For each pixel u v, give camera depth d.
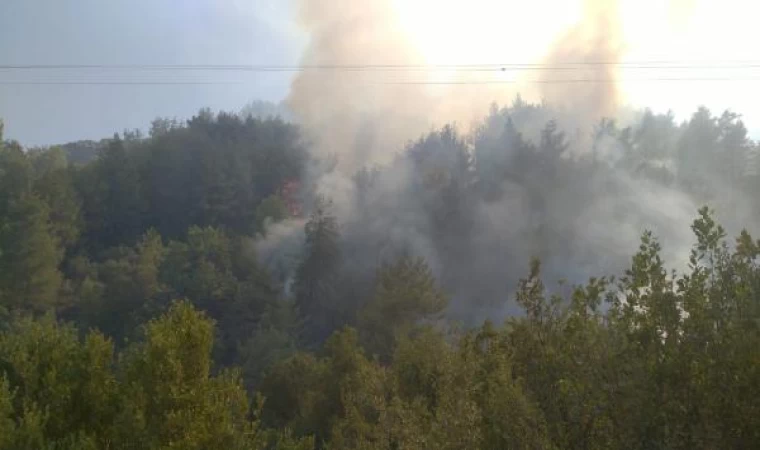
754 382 4.39
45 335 10.53
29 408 8.73
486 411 5.45
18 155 64.50
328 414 19.25
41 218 47.34
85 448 7.52
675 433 4.54
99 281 56.56
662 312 4.93
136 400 8.20
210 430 7.87
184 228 87.94
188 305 8.83
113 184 82.19
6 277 43.81
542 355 5.33
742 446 4.42
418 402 9.17
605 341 4.97
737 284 4.80
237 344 47.03
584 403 4.82
